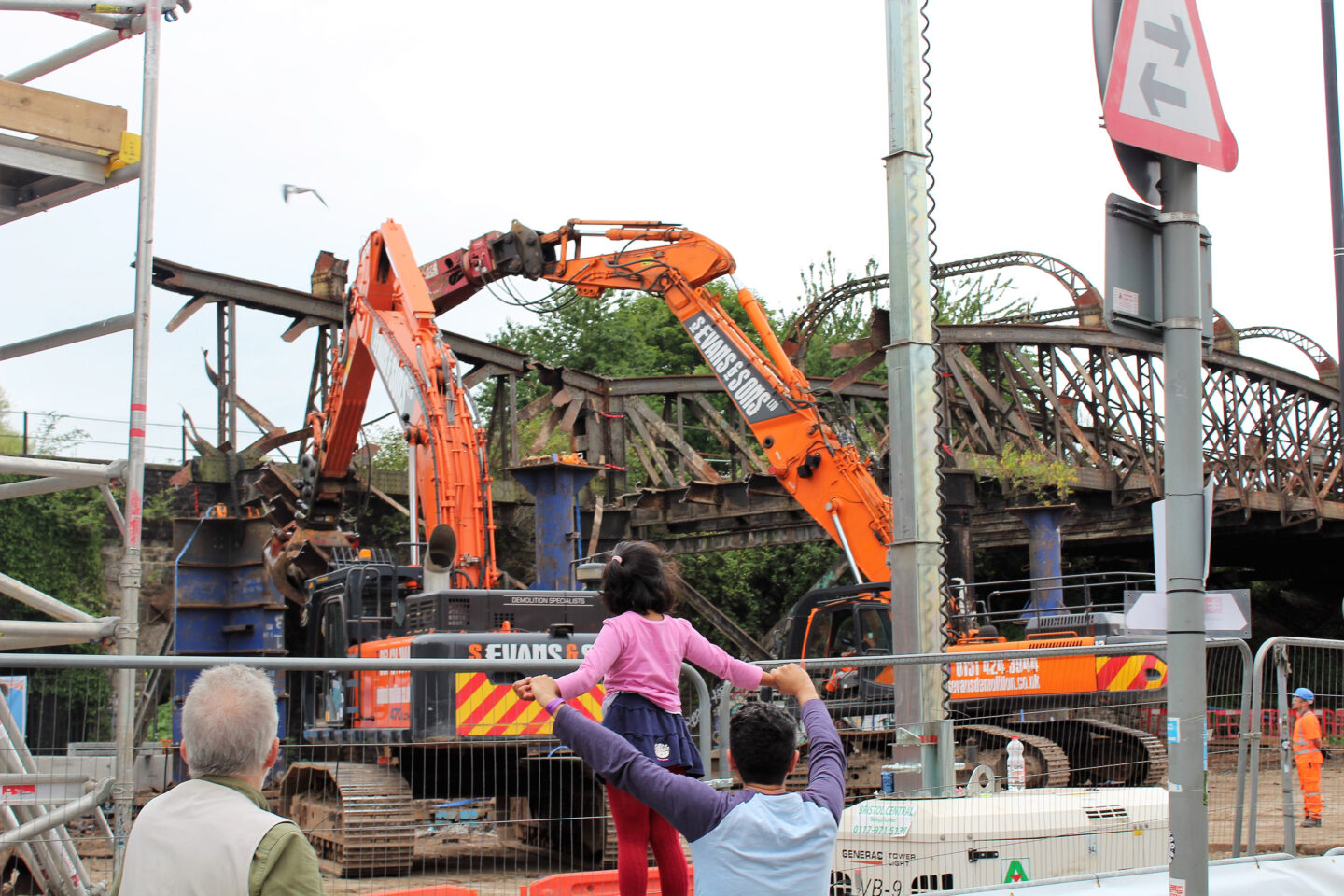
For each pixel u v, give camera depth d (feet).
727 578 127.95
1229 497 108.27
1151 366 109.50
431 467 50.14
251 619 73.82
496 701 40.50
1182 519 18.52
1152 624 20.39
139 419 25.34
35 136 24.66
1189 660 18.25
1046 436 110.73
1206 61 19.70
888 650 60.75
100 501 96.22
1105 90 18.39
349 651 48.24
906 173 28.32
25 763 24.56
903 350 27.94
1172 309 18.93
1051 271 118.73
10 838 21.52
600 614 46.57
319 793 41.81
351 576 49.29
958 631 69.10
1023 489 96.43
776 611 128.16
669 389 111.14
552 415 104.53
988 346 109.70
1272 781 34.99
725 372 67.62
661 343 226.17
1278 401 122.83
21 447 100.17
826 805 14.67
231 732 13.15
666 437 109.60
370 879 33.47
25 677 27.02
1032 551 94.32
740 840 14.24
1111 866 28.14
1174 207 19.11
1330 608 152.25
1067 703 63.31
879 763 56.34
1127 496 104.58
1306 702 33.27
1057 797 28.86
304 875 12.66
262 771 13.52
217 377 89.76
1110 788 30.71
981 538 109.81
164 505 97.04
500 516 102.99
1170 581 18.53
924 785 26.91
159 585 96.48
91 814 25.73
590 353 208.85
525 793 38.09
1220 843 34.01
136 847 12.83
